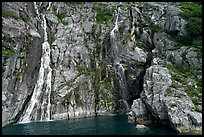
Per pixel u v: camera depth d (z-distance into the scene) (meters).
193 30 46.16
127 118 41.41
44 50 49.97
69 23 55.81
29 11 53.53
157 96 35.09
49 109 44.53
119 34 53.00
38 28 52.19
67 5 59.69
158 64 43.81
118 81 49.78
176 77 37.03
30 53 46.38
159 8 54.38
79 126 36.19
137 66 48.78
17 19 47.31
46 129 34.91
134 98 48.91
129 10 56.59
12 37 43.25
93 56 52.09
